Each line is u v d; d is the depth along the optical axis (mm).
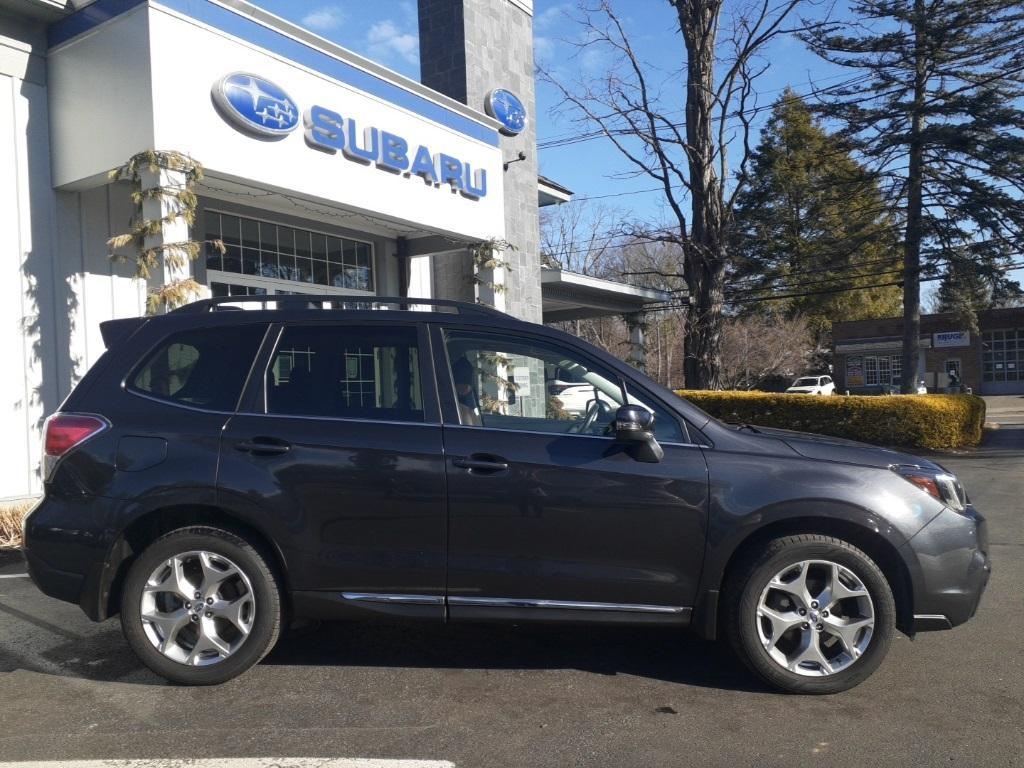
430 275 13836
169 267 7633
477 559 3857
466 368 4156
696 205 19375
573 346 4168
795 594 3812
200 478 3863
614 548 3838
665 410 4035
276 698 3818
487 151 12570
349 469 3867
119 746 3340
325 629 4848
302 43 9336
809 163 33812
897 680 4012
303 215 10914
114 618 5125
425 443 3896
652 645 4574
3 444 7914
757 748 3295
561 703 3760
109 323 4352
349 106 9992
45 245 8344
